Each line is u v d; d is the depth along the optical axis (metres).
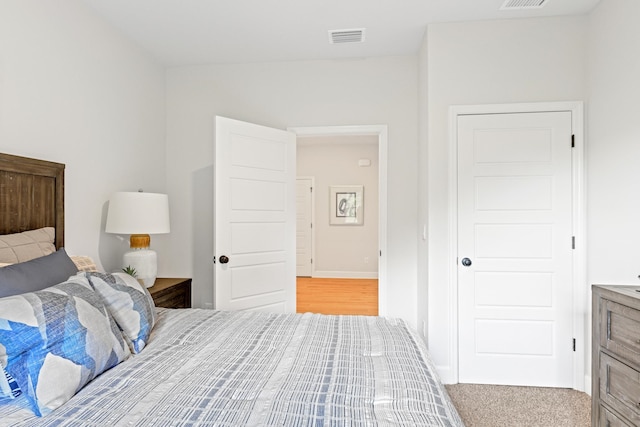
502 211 2.71
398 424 0.97
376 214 7.00
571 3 2.49
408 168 3.31
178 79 3.54
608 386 1.69
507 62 2.71
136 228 2.57
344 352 1.50
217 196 2.98
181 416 1.00
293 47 3.16
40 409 1.00
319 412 1.02
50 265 1.56
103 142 2.68
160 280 3.23
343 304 4.97
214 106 3.51
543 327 2.68
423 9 2.57
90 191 2.55
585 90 2.63
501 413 2.30
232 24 2.78
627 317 1.56
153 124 3.35
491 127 2.71
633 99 2.16
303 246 7.11
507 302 2.71
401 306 3.31
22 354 1.05
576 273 2.62
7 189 1.87
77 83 2.42
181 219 3.53
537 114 2.68
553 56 2.68
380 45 3.13
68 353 1.11
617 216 2.32
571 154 2.64
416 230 3.29
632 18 2.16
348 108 3.38
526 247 2.69
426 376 1.29
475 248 2.73
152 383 1.19
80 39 2.44
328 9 2.57
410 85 3.31
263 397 1.10
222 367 1.32
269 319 1.97
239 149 3.12
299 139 6.44
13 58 1.95
